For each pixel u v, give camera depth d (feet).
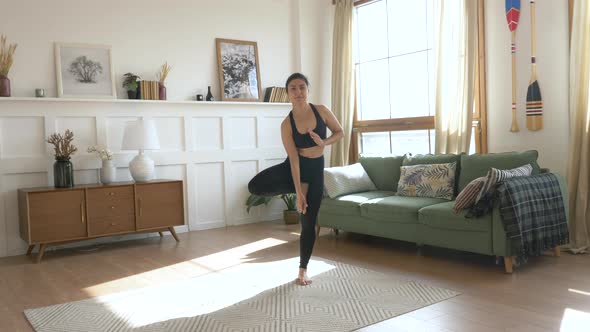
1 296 11.35
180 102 18.26
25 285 12.25
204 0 19.19
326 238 16.79
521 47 14.96
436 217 13.03
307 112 11.18
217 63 19.45
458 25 16.02
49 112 16.14
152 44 18.13
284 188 11.73
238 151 19.83
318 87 21.71
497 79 15.64
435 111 16.75
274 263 13.60
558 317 8.93
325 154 21.54
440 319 9.05
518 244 11.52
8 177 15.62
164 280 12.35
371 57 20.24
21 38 15.87
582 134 13.50
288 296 10.66
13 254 15.69
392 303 10.00
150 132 16.58
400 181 15.85
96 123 16.92
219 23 19.54
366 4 20.31
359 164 17.66
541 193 12.32
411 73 18.61
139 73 17.88
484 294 10.36
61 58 16.40
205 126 19.11
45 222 14.75
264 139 20.52
